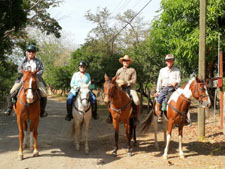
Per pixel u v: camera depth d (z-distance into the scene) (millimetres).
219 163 5777
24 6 18234
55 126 11297
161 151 6902
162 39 12672
